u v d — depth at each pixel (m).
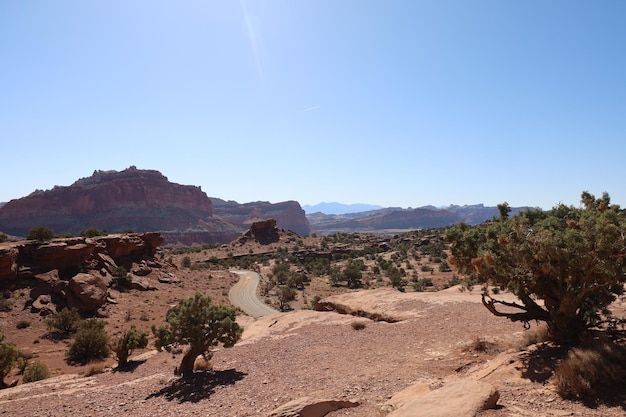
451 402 7.27
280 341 21.23
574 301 10.16
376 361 14.53
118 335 45.38
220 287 91.81
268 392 12.88
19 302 52.03
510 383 8.84
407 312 22.39
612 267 8.91
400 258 126.44
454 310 21.06
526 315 11.85
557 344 10.84
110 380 20.91
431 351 14.71
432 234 169.38
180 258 146.88
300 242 181.62
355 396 10.30
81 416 14.23
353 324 21.44
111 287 65.75
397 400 8.73
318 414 9.11
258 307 76.00
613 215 9.48
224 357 19.88
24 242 61.75
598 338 10.11
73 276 60.09
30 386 21.88
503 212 13.77
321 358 16.55
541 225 11.42
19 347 40.62
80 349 37.34
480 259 10.87
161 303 64.50
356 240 185.88
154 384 17.25
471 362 12.20
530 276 10.38
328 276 114.19
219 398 13.38
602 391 7.47
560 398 7.56
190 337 17.70
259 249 171.75
